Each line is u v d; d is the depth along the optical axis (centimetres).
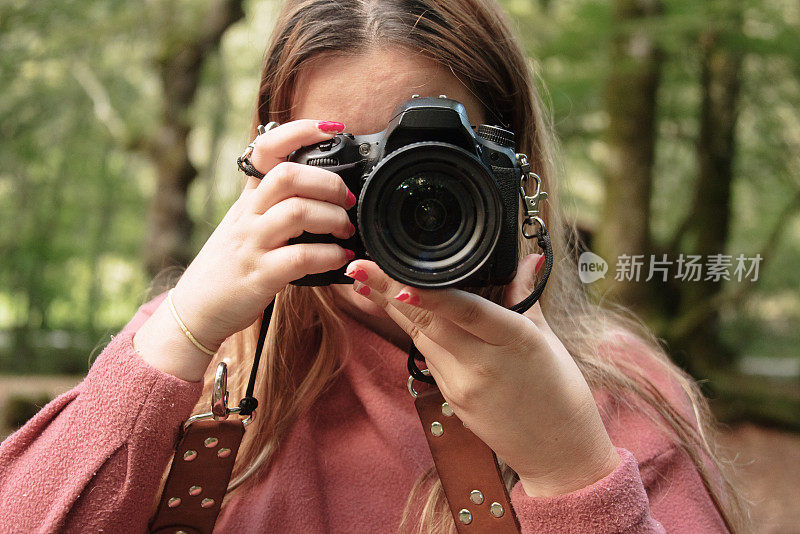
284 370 134
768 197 1027
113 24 885
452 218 100
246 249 110
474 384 106
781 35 700
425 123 109
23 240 1413
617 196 705
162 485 122
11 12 882
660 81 749
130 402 108
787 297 1276
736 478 162
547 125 162
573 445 107
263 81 133
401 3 120
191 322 112
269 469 128
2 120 1074
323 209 107
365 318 135
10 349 1441
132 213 1572
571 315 150
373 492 126
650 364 149
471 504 117
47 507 107
